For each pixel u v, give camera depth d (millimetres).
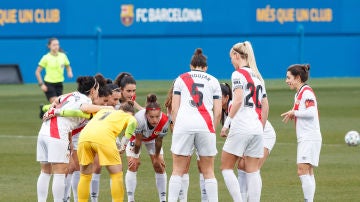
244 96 31828
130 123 31641
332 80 100000
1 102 75688
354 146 51656
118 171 31750
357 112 68500
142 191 38625
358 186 39344
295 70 33281
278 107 71500
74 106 32125
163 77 98125
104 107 32469
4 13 91562
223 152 32094
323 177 41562
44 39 93125
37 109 70375
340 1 104188
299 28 102500
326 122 62531
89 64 94938
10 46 92125
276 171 43125
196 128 31516
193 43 99000
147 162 46094
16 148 50250
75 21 94000
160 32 97688
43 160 32844
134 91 35375
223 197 37219
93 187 34469
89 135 31547
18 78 92688
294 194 37594
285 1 101938
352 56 105125
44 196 33094
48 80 66125
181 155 31781
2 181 40500
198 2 98688
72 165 34688
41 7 92750
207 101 31922
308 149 33031
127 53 96562
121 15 96062
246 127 31656
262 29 101188
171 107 33688
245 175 34062
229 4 99625
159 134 33906
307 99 32938
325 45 104000
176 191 31688
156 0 97312
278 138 54906
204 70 32469
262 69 101375
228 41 100000
